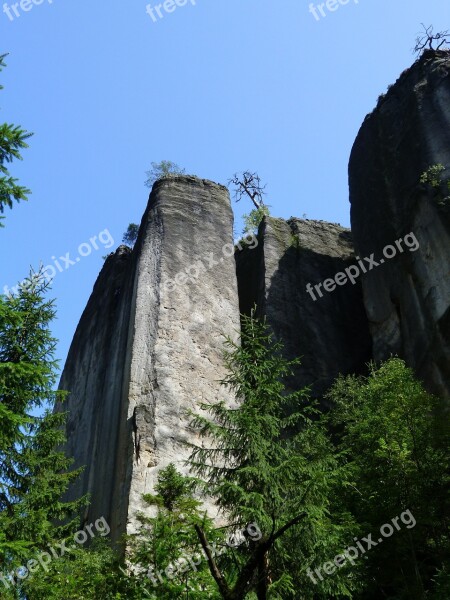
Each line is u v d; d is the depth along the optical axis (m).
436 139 25.80
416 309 23.36
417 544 14.02
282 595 10.68
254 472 11.24
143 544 10.07
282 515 11.02
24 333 13.90
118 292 29.55
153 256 25.80
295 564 10.91
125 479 19.08
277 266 31.05
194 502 10.58
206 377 22.73
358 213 28.69
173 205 27.94
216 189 29.55
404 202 25.84
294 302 29.81
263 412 12.51
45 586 11.11
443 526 14.14
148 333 23.19
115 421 21.80
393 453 14.45
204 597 9.43
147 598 9.41
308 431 12.79
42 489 13.55
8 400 12.43
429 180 24.83
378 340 25.22
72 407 27.41
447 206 23.39
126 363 22.83
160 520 10.09
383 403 16.22
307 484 11.38
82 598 10.84
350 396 21.61
